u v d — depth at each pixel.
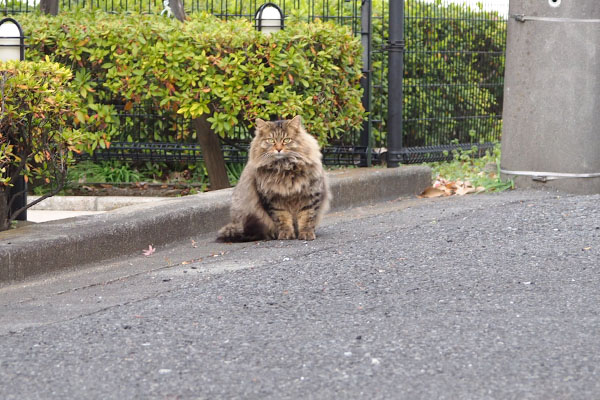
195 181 11.46
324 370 4.02
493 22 12.38
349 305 5.16
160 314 5.04
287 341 4.46
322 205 7.81
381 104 11.33
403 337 4.48
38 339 4.60
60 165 8.05
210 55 9.70
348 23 11.17
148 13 12.02
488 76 12.43
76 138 7.60
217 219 8.20
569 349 4.25
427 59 11.72
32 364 4.19
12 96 6.93
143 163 11.62
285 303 5.23
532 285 5.52
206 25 9.95
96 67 10.04
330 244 7.12
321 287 5.60
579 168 9.42
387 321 4.79
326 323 4.79
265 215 7.70
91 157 11.28
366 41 10.52
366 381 3.87
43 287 6.02
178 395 3.75
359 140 10.97
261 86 9.67
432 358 4.15
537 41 9.46
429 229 7.42
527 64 9.56
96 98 10.48
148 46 9.72
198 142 11.18
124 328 4.77
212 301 5.32
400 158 10.66
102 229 6.88
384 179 9.98
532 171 9.68
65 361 4.22
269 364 4.11
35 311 5.27
